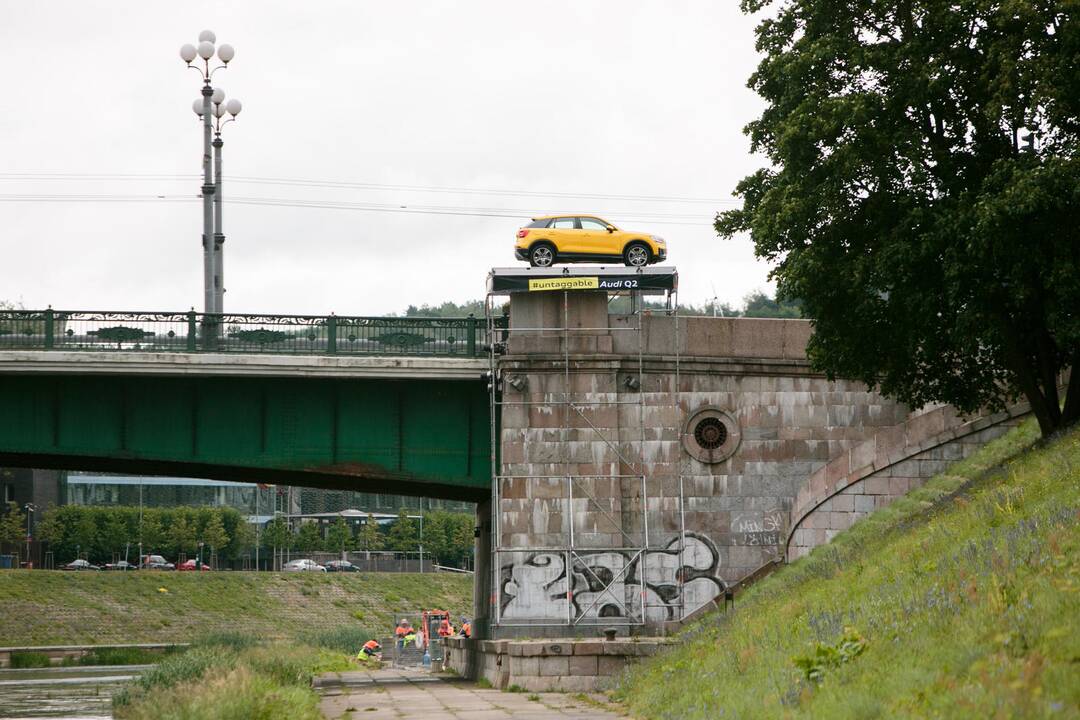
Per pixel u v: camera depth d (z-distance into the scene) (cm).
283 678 3747
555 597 4166
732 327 4338
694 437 4288
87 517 13988
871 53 3303
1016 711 1176
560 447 4244
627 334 4319
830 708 1477
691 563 4216
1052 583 1633
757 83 3647
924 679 1446
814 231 3447
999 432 3919
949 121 3338
